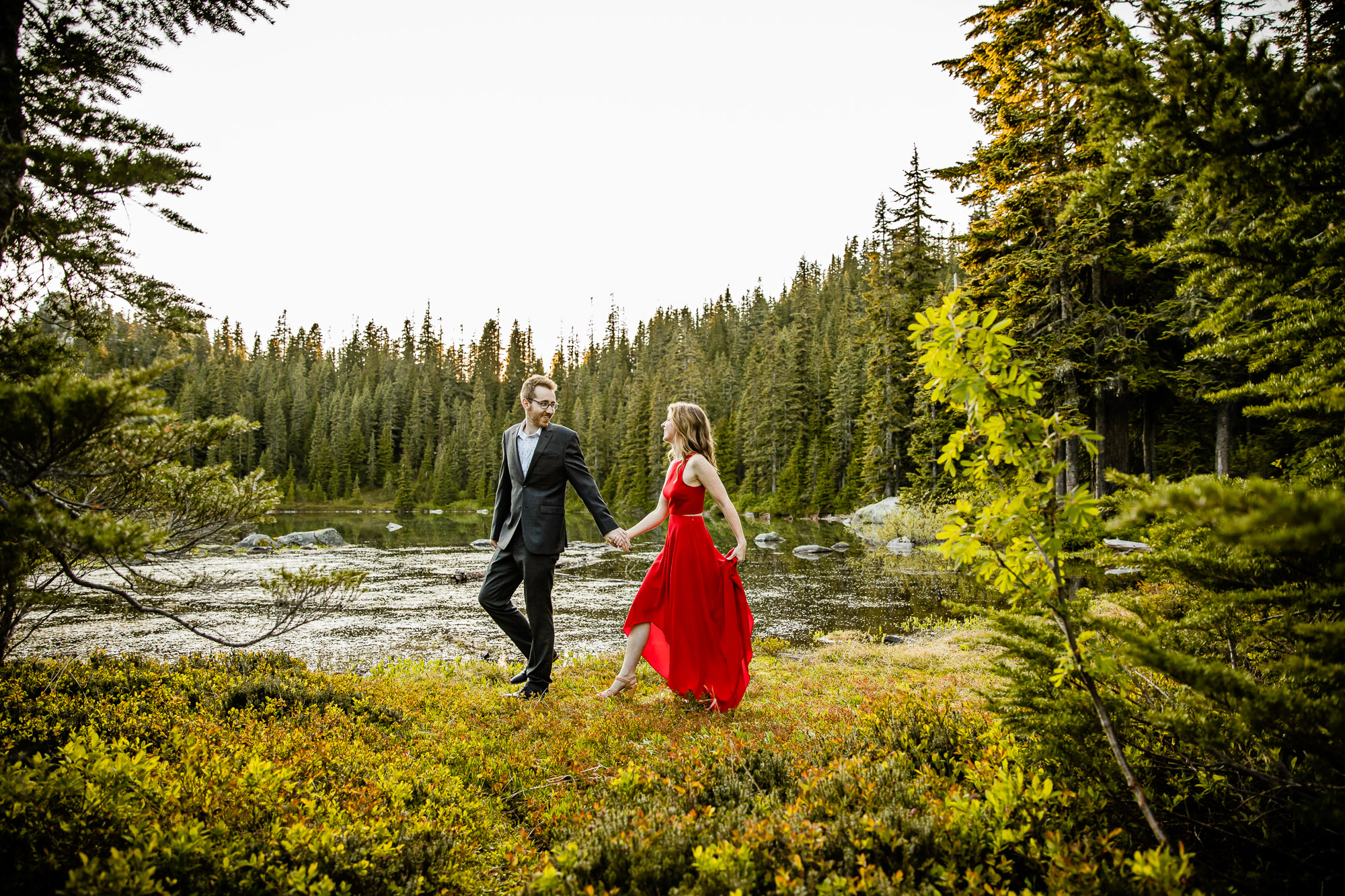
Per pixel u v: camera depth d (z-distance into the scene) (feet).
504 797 11.25
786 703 16.90
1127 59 5.85
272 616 36.88
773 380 171.53
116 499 9.64
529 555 17.35
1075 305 58.59
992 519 7.61
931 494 97.04
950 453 8.00
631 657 17.33
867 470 125.08
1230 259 7.08
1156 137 6.06
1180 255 7.38
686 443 16.65
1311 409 6.84
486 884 8.29
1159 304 55.52
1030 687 8.45
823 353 191.93
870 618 37.88
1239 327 7.83
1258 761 7.21
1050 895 6.36
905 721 11.03
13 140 9.38
